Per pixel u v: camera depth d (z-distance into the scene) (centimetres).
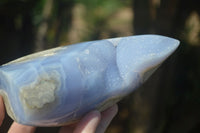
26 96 30
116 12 110
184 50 86
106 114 37
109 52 33
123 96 33
